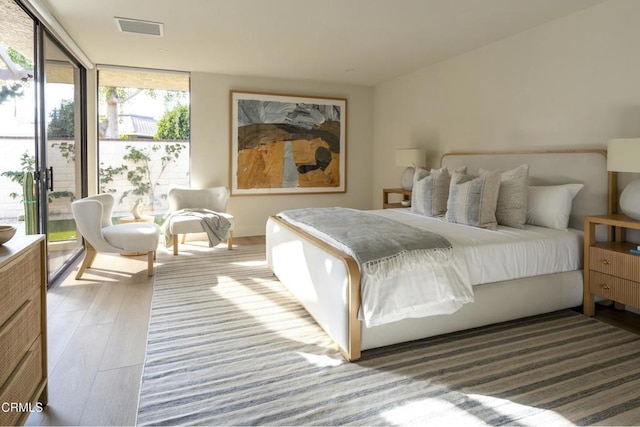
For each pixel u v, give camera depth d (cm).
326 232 271
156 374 208
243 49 439
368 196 662
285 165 604
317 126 618
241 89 572
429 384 199
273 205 607
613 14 304
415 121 544
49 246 361
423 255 233
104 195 416
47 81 355
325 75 568
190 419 172
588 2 311
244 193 586
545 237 285
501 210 323
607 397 187
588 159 316
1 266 134
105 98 557
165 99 576
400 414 175
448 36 392
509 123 398
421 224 333
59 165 396
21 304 155
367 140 654
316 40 407
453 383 200
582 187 317
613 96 306
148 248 384
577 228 326
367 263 219
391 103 599
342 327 224
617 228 295
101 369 213
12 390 142
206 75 554
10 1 281
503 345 242
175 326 270
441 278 235
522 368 214
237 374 209
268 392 192
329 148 629
